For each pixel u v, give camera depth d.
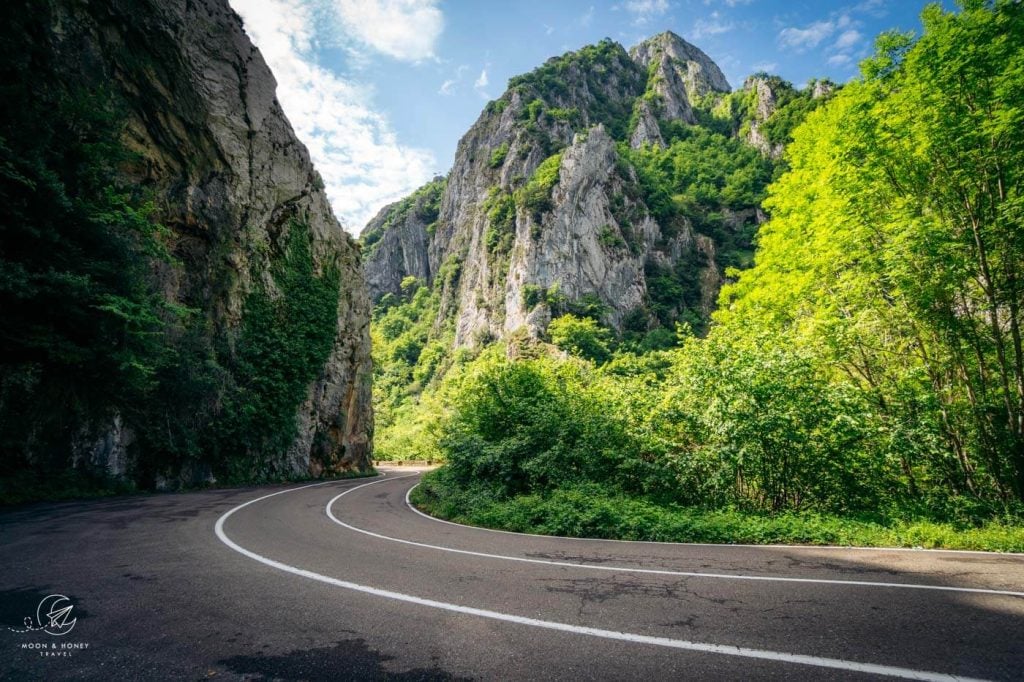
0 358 11.24
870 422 9.71
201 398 17.45
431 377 105.25
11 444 11.30
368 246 170.75
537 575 5.51
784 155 16.62
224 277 21.27
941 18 10.13
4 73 13.10
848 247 12.23
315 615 4.08
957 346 10.56
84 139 13.52
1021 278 9.94
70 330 12.24
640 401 12.59
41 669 3.01
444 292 121.75
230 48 23.17
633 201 100.88
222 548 6.71
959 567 5.94
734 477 10.23
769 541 7.77
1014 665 3.13
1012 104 9.34
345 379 31.20
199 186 20.72
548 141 117.00
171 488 16.14
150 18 19.06
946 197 10.45
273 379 22.44
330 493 16.58
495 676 2.98
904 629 3.79
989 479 10.26
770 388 10.05
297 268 26.33
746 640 3.56
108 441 13.88
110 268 12.61
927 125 10.16
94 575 5.15
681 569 5.83
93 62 16.62
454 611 4.22
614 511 8.95
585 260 88.88
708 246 103.00
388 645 3.46
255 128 24.25
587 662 3.19
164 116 19.52
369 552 6.74
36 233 10.96
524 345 74.81
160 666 3.08
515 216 102.62
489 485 12.51
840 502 9.91
